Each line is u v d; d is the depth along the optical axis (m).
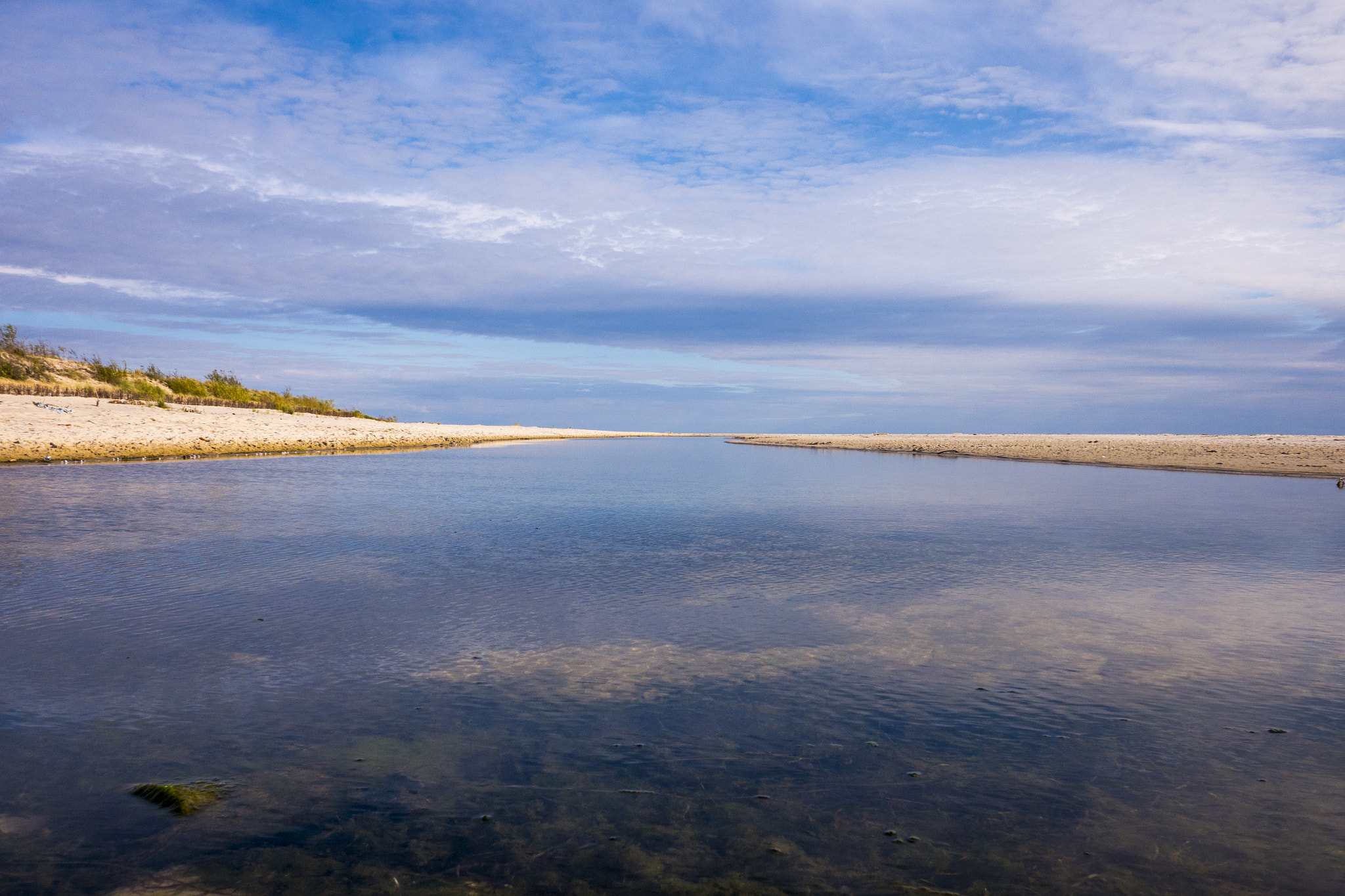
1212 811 4.85
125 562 12.02
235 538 14.24
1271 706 6.51
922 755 5.62
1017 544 14.18
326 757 5.56
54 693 6.71
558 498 21.89
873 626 8.87
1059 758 5.57
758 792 5.12
